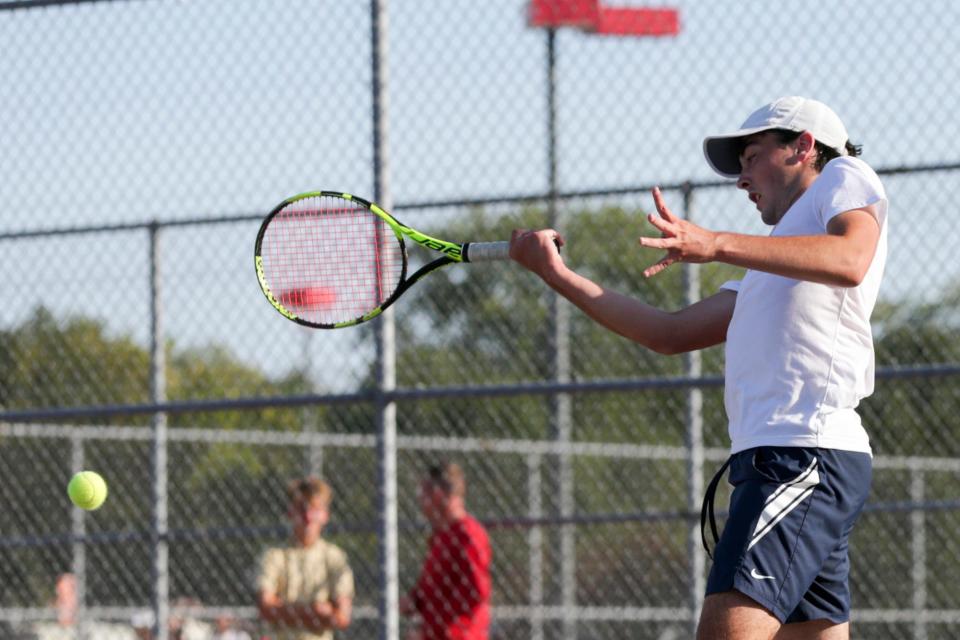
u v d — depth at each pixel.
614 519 15.33
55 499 21.22
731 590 7.80
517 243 8.73
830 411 7.96
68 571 21.16
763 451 7.96
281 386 22.61
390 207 15.25
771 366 8.02
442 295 23.08
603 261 21.53
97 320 17.70
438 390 14.52
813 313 7.98
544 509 24.16
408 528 16.06
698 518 15.36
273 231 11.78
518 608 22.56
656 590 24.84
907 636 22.77
